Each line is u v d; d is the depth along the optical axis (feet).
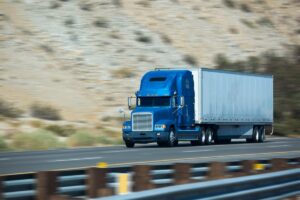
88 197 83.87
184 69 291.99
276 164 122.21
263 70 447.42
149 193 69.77
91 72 405.18
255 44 508.94
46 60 400.06
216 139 306.96
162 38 464.65
